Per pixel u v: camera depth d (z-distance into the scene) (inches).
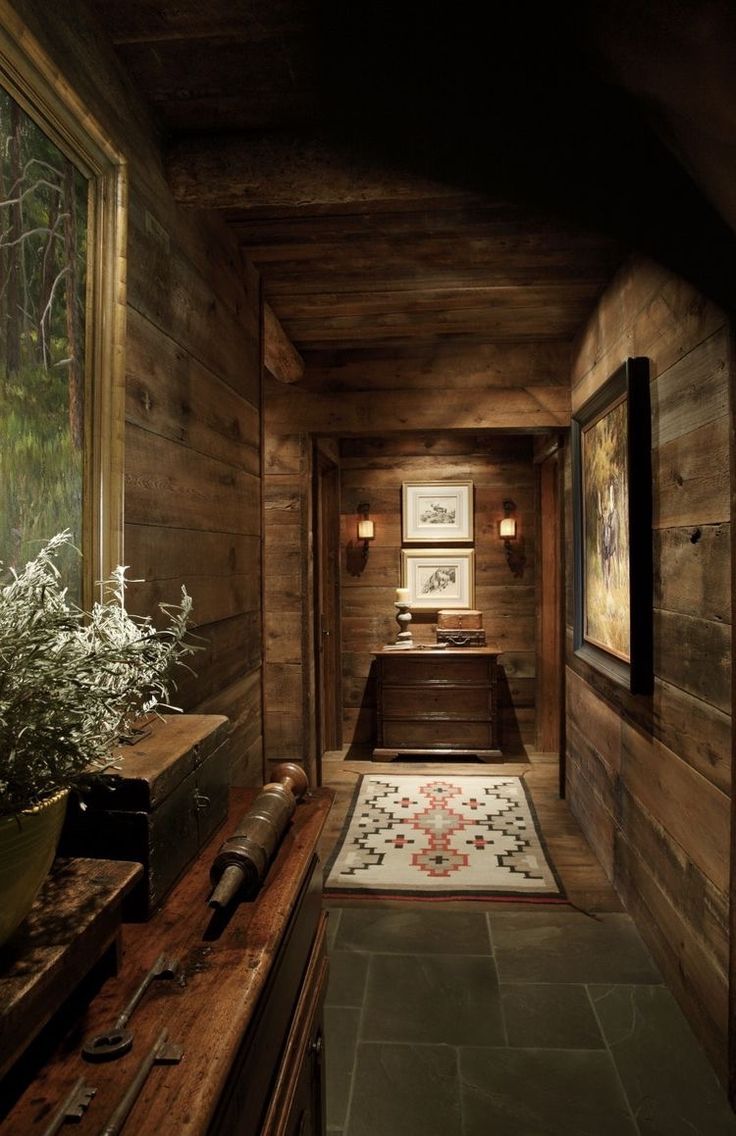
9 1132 26.0
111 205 62.6
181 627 41.0
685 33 48.5
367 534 226.8
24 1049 27.2
